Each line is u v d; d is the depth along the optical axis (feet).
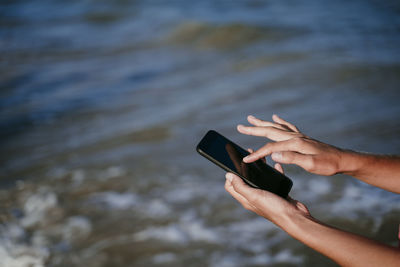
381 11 39.73
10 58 31.86
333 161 3.36
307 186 10.18
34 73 26.23
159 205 9.92
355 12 40.22
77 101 19.63
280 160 3.35
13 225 9.40
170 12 48.49
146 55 30.86
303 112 15.42
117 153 13.10
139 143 13.80
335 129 13.51
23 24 47.55
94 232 9.00
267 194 3.09
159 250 8.29
